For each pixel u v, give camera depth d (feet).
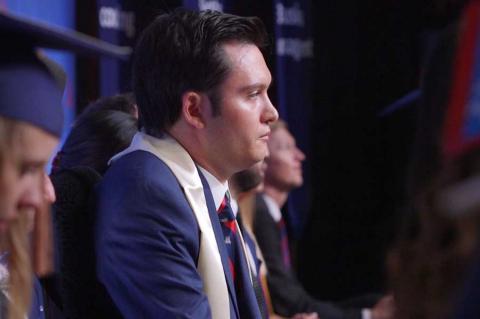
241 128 10.69
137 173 10.27
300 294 20.52
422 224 5.29
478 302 4.51
